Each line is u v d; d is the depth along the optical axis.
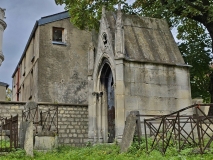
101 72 17.70
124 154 11.62
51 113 20.61
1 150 12.51
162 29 17.81
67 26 28.12
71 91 26.94
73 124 20.95
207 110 17.44
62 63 27.16
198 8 20.36
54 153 14.02
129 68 15.35
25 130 13.23
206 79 24.44
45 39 26.94
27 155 12.51
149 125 11.75
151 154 10.64
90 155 12.34
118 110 14.63
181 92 16.12
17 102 19.92
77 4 23.81
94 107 17.73
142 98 15.27
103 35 16.98
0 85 35.34
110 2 23.91
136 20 17.50
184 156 9.18
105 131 17.61
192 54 23.83
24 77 32.94
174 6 20.92
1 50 36.22
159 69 15.94
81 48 28.22
